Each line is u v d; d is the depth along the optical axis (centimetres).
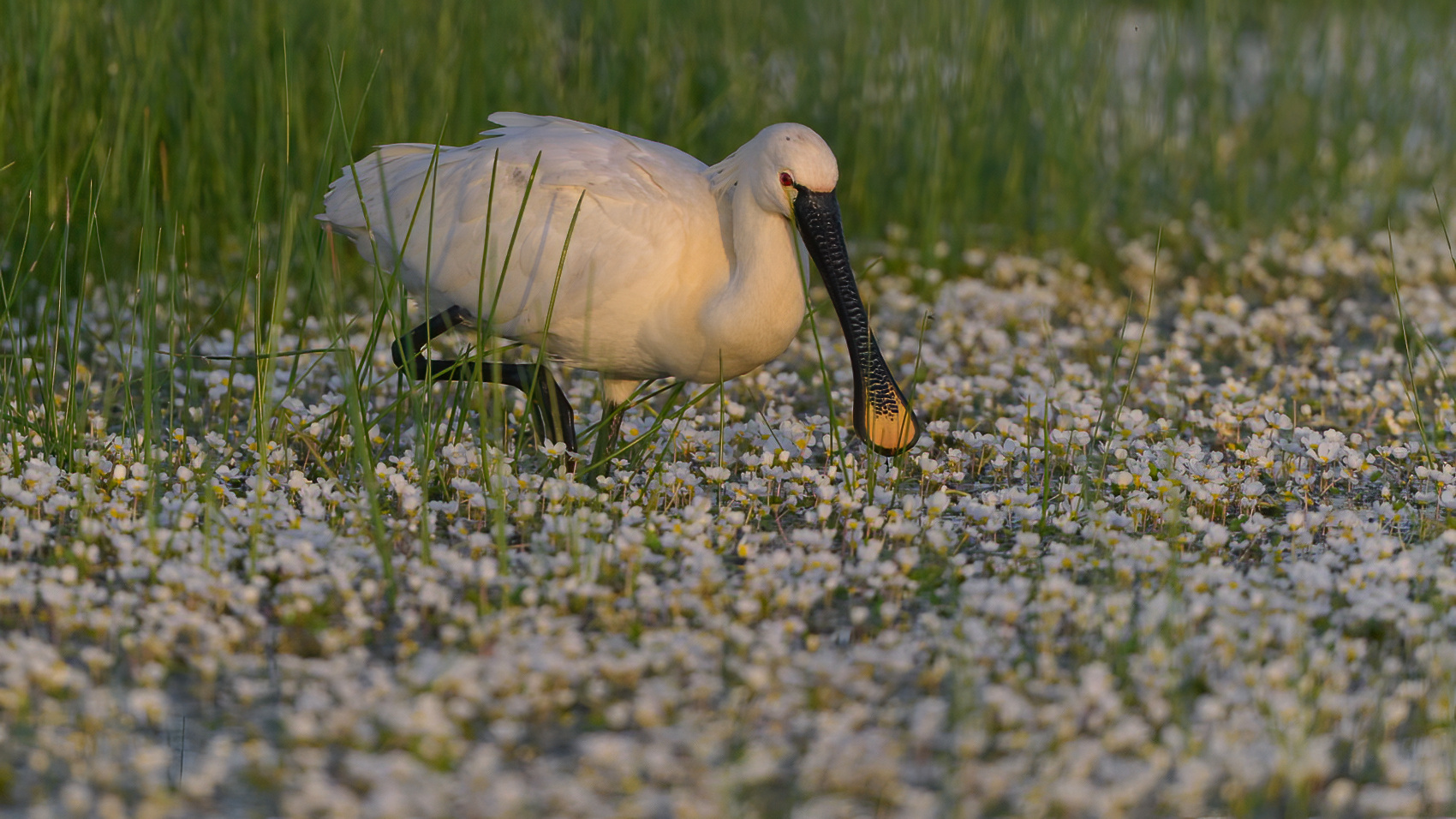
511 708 690
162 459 1009
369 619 762
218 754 659
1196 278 1761
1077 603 804
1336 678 733
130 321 1297
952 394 1233
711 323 975
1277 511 1027
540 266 1001
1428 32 2428
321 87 1575
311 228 1192
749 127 1767
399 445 1085
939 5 1845
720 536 895
